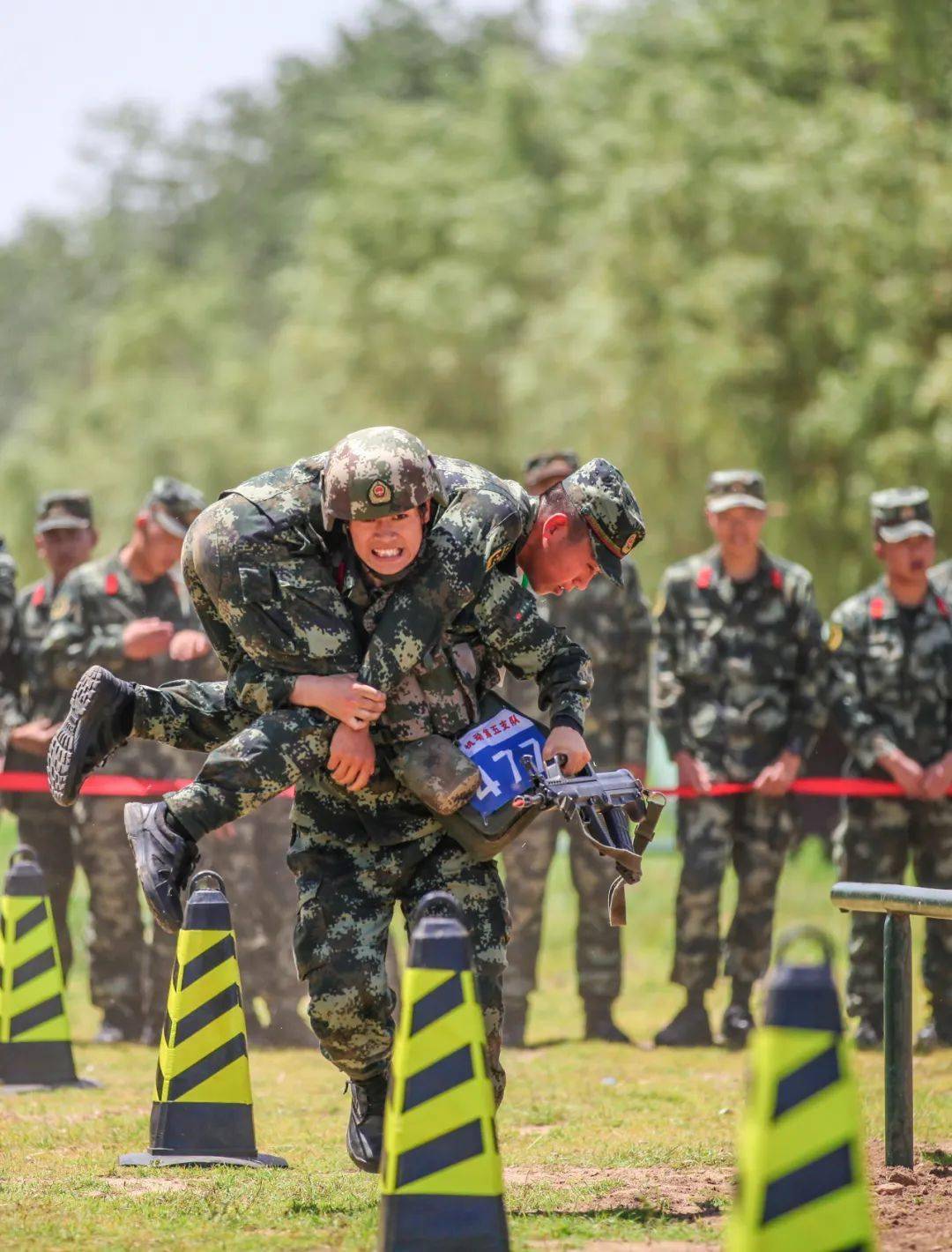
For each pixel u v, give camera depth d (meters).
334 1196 8.66
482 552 7.89
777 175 38.03
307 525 7.86
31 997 13.46
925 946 15.38
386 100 115.06
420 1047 6.34
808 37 40.69
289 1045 16.03
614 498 8.40
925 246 37.19
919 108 40.19
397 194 63.03
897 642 15.66
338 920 8.05
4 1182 9.25
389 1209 6.30
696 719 15.94
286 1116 12.11
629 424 41.38
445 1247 6.23
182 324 82.81
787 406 38.88
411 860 8.12
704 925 15.84
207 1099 9.98
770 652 15.79
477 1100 6.32
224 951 10.09
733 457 38.97
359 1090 8.23
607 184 43.66
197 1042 10.02
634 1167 9.62
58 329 148.88
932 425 36.59
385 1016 8.04
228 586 7.78
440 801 7.77
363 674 7.77
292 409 62.03
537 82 65.50
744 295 38.25
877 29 39.66
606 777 8.19
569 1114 12.05
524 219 59.38
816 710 15.77
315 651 7.80
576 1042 16.16
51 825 16.62
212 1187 8.94
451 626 8.11
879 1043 15.38
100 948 16.23
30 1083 13.31
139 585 16.03
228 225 137.12
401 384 60.44
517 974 15.98
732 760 15.74
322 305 62.56
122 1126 11.41
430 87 115.06
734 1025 15.92
